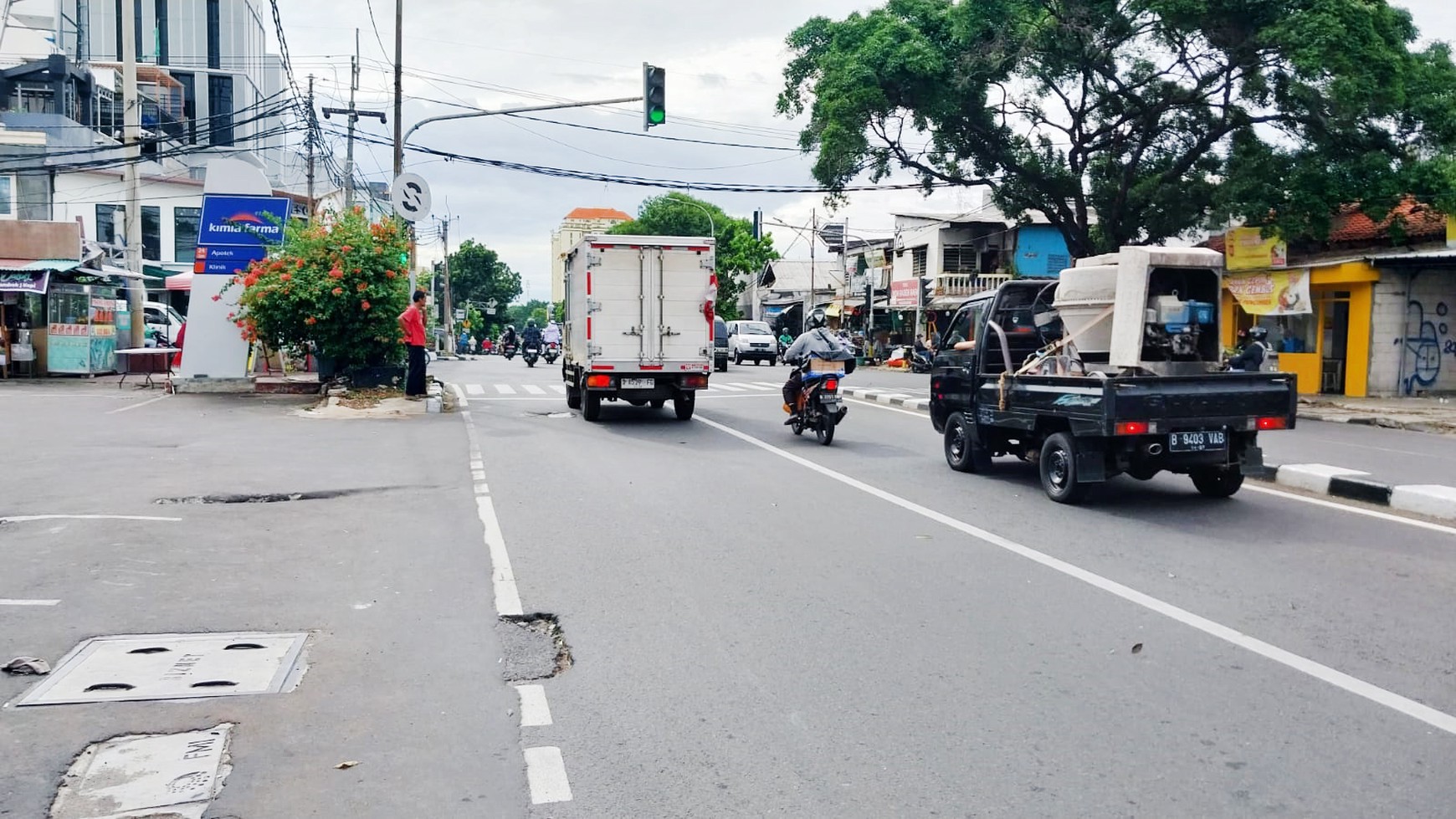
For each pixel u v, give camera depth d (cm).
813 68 2586
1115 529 848
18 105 4131
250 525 822
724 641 552
